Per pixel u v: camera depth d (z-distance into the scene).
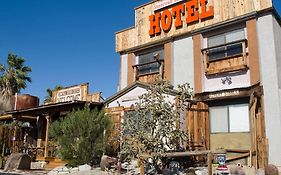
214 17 15.87
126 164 12.84
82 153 13.86
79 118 14.30
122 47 19.61
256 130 12.98
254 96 13.17
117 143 14.38
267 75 13.70
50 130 16.64
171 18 17.58
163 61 17.59
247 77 14.34
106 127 14.55
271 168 12.21
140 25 18.98
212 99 14.88
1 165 17.17
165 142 11.71
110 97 17.31
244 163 13.37
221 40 15.70
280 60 14.27
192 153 9.84
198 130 14.47
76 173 12.42
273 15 14.30
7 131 20.34
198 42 16.19
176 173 11.26
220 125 14.77
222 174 9.16
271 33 13.97
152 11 18.52
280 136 12.79
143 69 18.62
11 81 32.22
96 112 15.00
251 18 14.58
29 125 24.50
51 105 18.56
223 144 14.49
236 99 14.47
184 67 16.56
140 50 18.73
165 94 14.07
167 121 11.67
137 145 11.41
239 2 15.09
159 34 17.98
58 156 16.98
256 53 14.12
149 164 11.57
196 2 16.59
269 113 13.26
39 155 19.36
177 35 17.06
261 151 12.71
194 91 15.74
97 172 12.31
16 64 33.31
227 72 14.92
